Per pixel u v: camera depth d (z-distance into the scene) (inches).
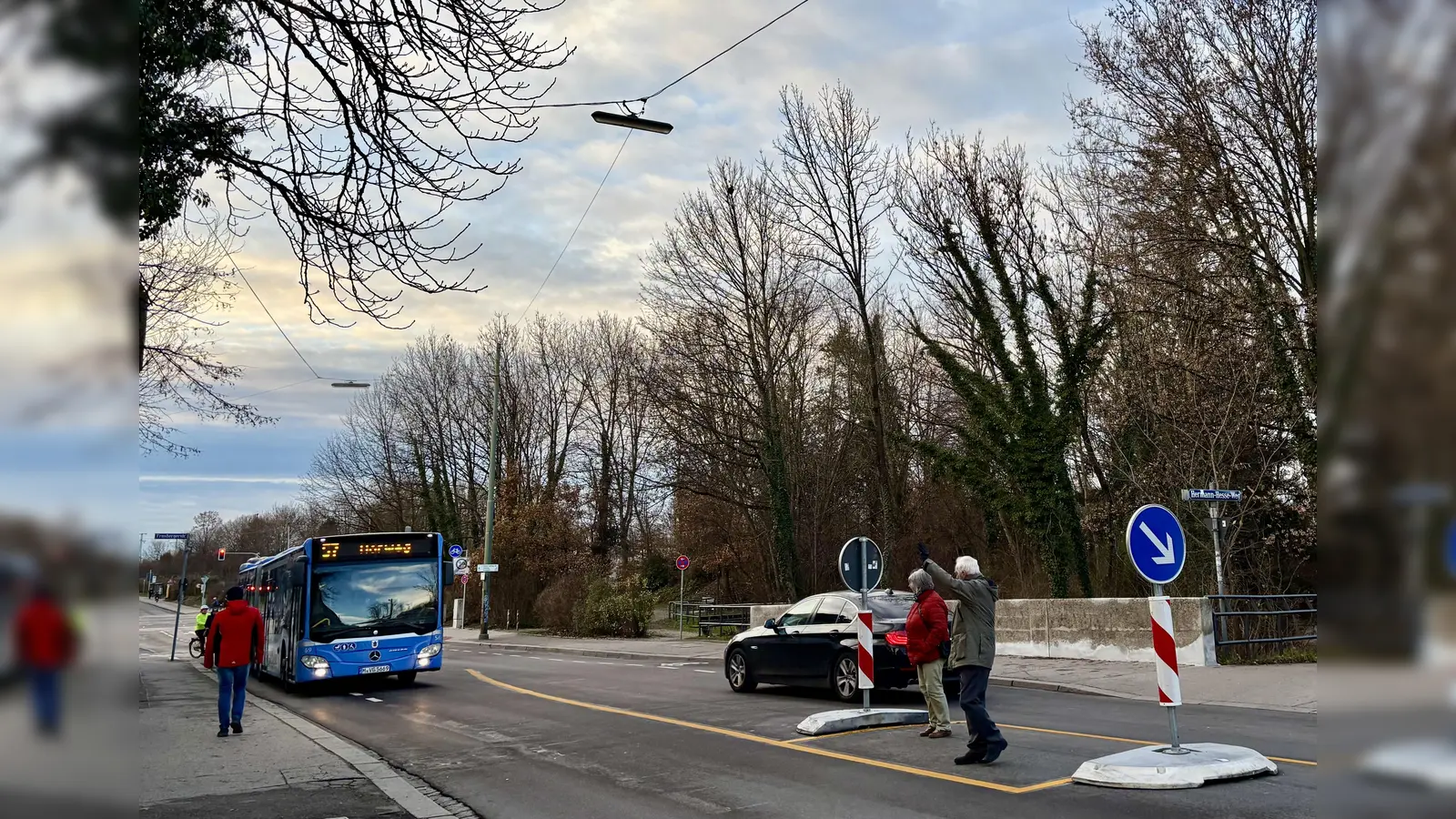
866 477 1460.4
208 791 339.0
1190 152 776.3
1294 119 713.0
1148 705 509.7
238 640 476.4
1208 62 775.1
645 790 326.0
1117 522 967.0
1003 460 995.9
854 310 1278.3
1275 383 770.8
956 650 352.2
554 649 1202.6
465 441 2170.3
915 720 452.8
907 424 1480.1
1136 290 864.9
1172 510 842.8
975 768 336.5
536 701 605.9
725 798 307.3
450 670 899.4
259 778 361.7
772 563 1400.1
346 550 730.2
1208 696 525.3
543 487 2058.3
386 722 537.3
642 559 1989.4
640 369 1414.9
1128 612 691.4
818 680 558.3
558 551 1866.4
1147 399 855.1
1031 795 291.3
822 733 424.8
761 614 1064.2
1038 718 460.1
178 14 284.7
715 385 1325.0
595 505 2068.2
